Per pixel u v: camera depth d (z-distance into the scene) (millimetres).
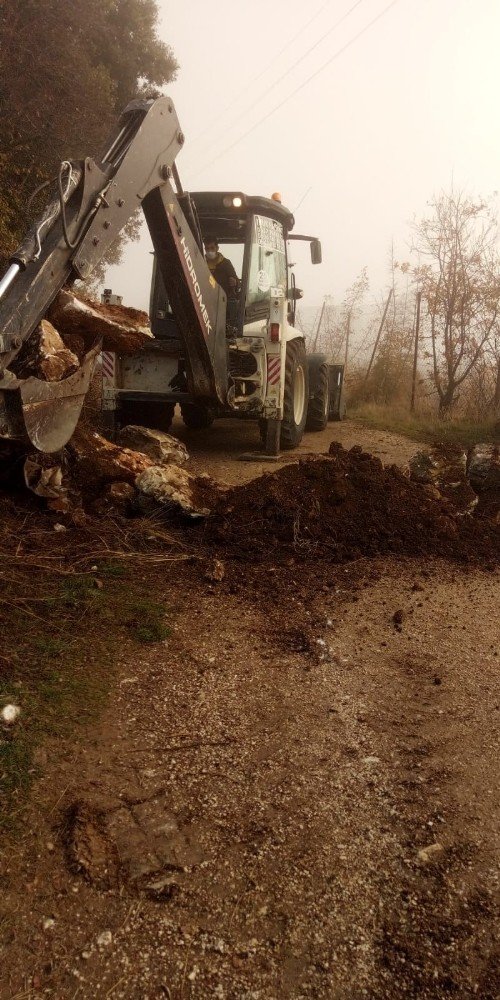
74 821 2121
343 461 5594
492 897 1946
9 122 12164
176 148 5500
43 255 4121
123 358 7742
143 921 1824
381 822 2225
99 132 13906
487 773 2494
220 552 4574
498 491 6281
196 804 2262
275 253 8508
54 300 4434
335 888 1955
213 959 1729
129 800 2258
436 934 1820
